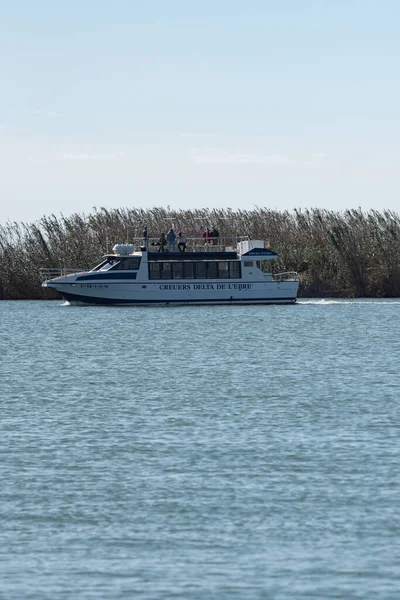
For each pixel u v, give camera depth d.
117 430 102.00
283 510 71.12
